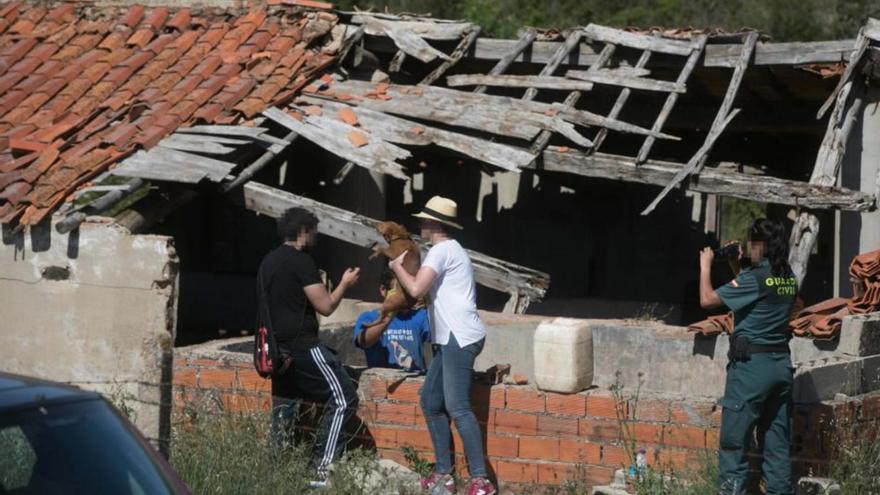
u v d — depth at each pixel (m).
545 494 29.72
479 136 50.38
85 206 39.53
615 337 36.22
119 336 35.16
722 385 34.66
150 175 41.91
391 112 48.72
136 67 51.00
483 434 30.41
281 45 51.69
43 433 17.22
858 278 35.81
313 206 44.53
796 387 28.38
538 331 29.89
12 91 50.44
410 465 31.05
